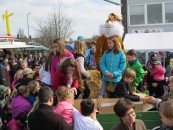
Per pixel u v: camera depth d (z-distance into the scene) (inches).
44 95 185.0
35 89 281.9
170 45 663.8
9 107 304.3
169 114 137.0
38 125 180.2
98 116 222.7
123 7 831.1
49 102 186.7
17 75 367.6
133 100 235.1
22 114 268.5
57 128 178.9
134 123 171.9
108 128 221.9
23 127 273.1
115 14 351.3
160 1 1026.1
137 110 232.4
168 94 189.2
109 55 275.7
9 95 325.7
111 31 328.2
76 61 261.0
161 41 677.9
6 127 281.3
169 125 140.1
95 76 313.9
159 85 413.4
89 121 201.2
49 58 270.1
